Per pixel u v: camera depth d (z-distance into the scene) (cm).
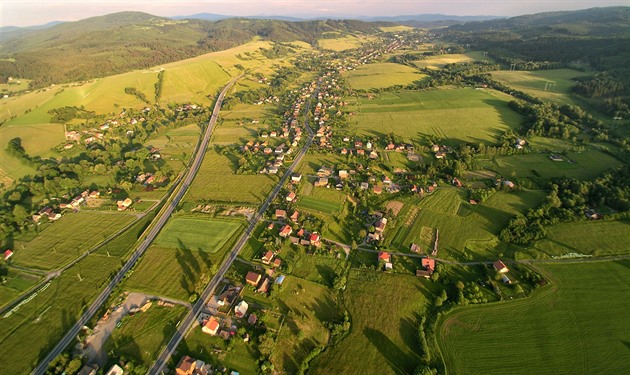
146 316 8362
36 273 9956
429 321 8056
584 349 7312
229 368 7138
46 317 8488
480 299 8494
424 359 7150
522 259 9725
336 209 12488
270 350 7350
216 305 8650
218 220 12138
